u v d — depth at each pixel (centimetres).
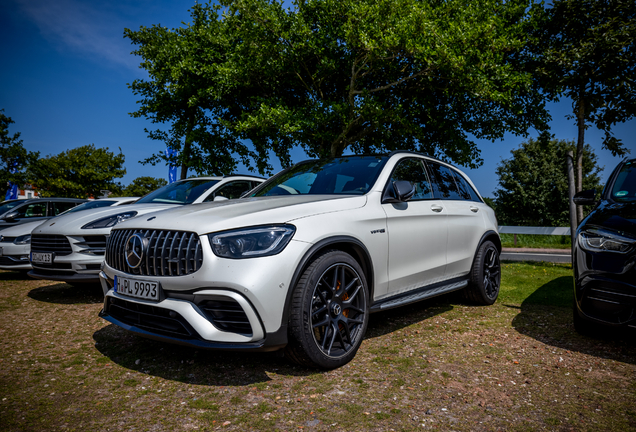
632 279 274
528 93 1267
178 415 204
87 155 3903
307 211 266
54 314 407
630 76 779
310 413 205
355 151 1505
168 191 598
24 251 607
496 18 1091
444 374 256
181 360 279
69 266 451
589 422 196
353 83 1203
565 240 1208
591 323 314
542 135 1366
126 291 263
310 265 251
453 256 396
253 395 226
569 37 880
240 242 234
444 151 1444
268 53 1221
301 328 241
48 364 272
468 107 1357
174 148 1541
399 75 1280
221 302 233
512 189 2884
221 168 1523
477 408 211
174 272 242
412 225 340
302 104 1470
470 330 351
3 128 2653
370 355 290
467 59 1066
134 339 325
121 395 227
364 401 219
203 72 1397
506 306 439
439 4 1238
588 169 2803
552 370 262
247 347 224
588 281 298
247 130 1323
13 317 395
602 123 837
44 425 193
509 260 861
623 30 755
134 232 269
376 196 318
